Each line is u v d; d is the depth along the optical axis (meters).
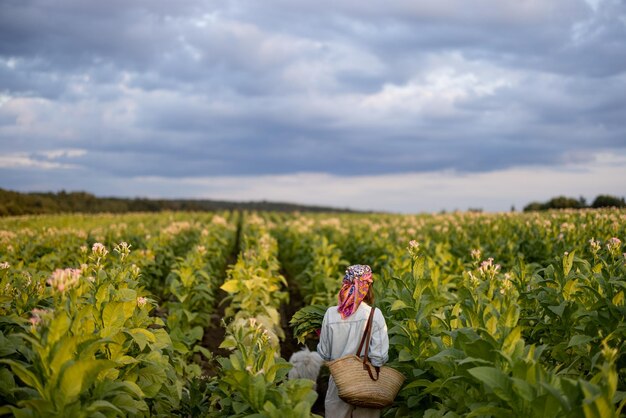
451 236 16.47
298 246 19.30
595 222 12.09
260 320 9.41
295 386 4.61
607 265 6.62
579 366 5.62
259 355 5.08
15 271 7.50
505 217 18.98
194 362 8.84
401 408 5.69
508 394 3.95
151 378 5.16
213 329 11.41
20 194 51.03
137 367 5.21
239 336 5.42
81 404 4.33
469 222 20.19
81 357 4.30
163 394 5.45
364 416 5.35
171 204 73.56
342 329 5.40
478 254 7.48
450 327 5.50
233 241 27.12
